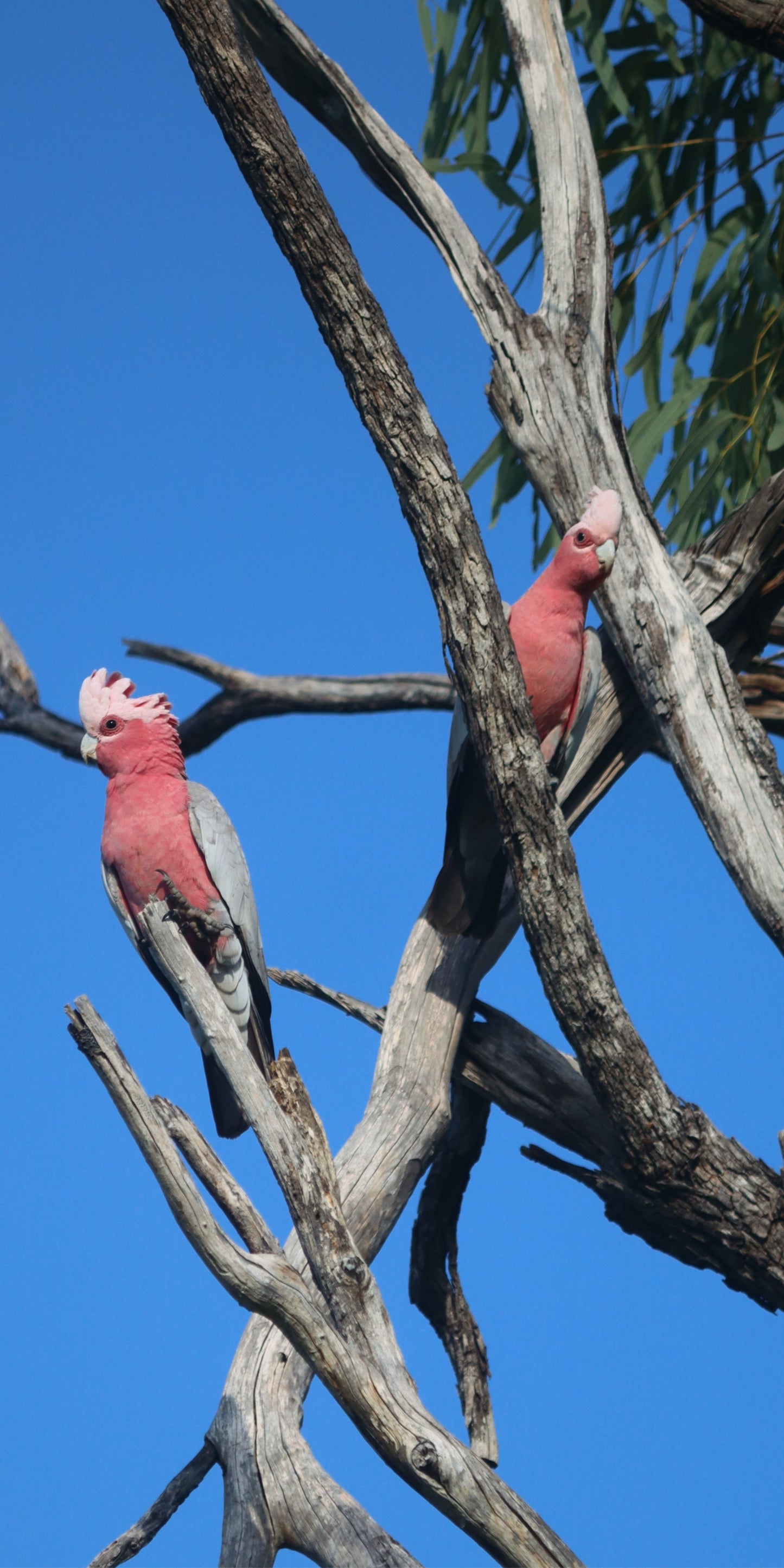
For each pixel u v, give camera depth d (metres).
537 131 9.05
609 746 9.15
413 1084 8.27
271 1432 6.76
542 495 8.75
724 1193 7.25
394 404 6.31
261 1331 7.36
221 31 6.08
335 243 6.23
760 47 8.33
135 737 7.45
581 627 7.83
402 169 8.61
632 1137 7.20
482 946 8.66
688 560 9.18
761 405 11.14
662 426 11.19
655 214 11.93
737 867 7.76
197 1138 5.62
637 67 12.00
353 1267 5.16
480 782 7.38
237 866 7.30
